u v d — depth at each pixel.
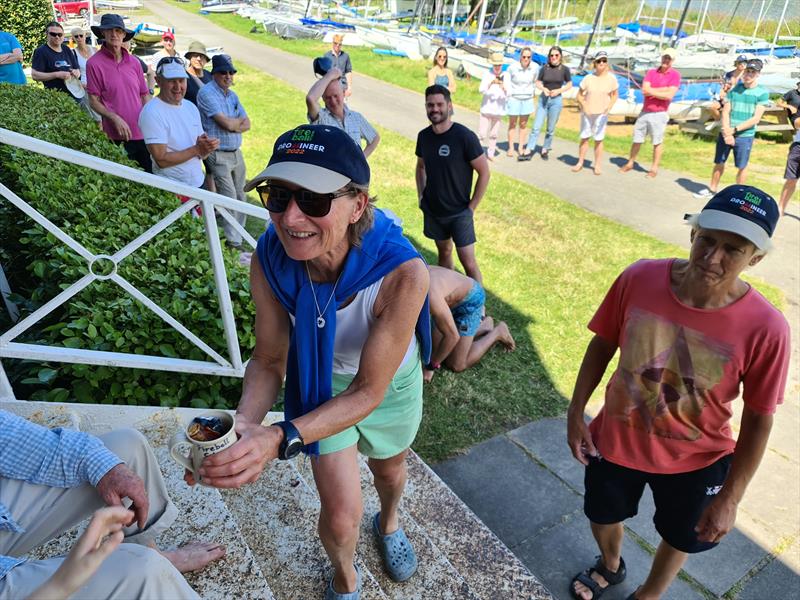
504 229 7.23
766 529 3.31
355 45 25.06
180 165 5.02
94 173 4.59
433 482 3.12
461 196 4.88
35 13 16.70
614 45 22.52
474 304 4.13
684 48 18.53
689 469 2.16
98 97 6.20
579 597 2.87
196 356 3.14
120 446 1.77
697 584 2.99
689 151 11.30
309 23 27.30
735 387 1.96
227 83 5.57
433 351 4.02
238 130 5.64
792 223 7.67
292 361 1.74
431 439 3.83
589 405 4.27
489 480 3.56
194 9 39.41
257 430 1.42
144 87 6.58
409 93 15.95
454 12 24.27
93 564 1.28
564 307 5.47
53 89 7.86
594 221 7.61
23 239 3.65
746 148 8.26
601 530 2.60
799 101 7.89
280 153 1.43
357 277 1.55
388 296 1.56
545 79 9.97
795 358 4.93
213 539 2.21
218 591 2.02
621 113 13.74
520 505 3.41
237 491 2.58
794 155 7.53
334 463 1.78
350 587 2.06
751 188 1.78
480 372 4.48
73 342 2.88
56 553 2.08
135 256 3.54
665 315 1.96
